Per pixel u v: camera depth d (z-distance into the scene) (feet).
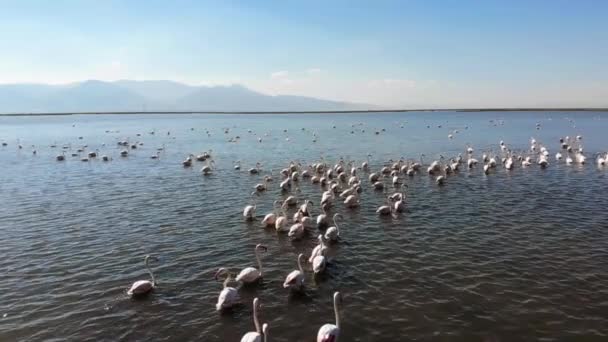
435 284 80.69
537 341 62.44
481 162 229.45
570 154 256.11
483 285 79.82
